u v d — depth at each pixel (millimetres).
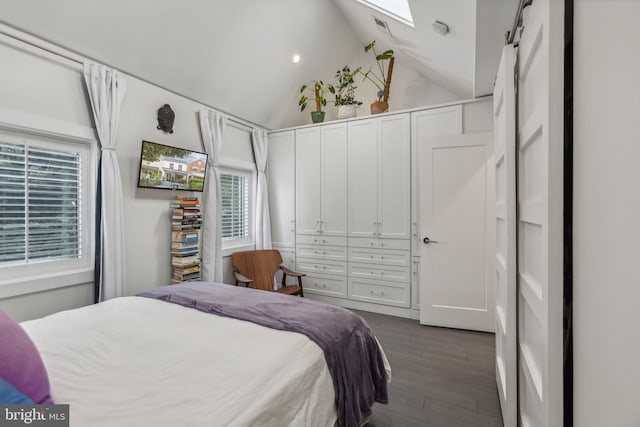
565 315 706
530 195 1054
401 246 3328
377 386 1616
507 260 1298
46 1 1879
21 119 1901
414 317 3275
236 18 2748
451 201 2955
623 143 515
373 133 3457
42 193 2078
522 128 1163
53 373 1070
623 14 513
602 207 574
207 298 1909
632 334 491
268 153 4176
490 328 2832
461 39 2062
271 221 4184
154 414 852
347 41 3850
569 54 679
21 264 1973
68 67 2129
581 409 652
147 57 2541
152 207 2750
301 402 1095
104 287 2242
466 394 1904
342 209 3658
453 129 3064
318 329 1430
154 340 1333
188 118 3096
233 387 987
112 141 2316
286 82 3807
